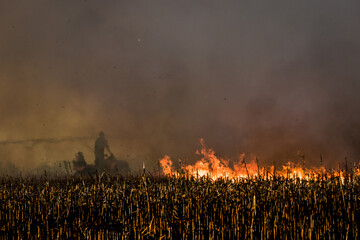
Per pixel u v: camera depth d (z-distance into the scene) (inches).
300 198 167.3
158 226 147.9
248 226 141.5
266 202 163.2
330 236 138.4
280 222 146.1
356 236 137.3
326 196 169.0
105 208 166.6
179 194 170.4
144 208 161.8
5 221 161.2
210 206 162.4
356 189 175.5
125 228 145.6
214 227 145.3
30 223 157.6
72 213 167.3
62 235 148.2
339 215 151.1
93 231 146.4
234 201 164.6
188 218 148.5
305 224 142.3
